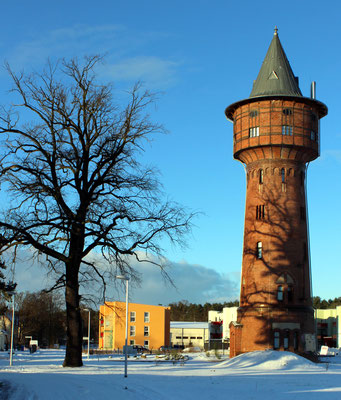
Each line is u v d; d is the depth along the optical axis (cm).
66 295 3775
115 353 8644
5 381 2694
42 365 4241
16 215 3484
